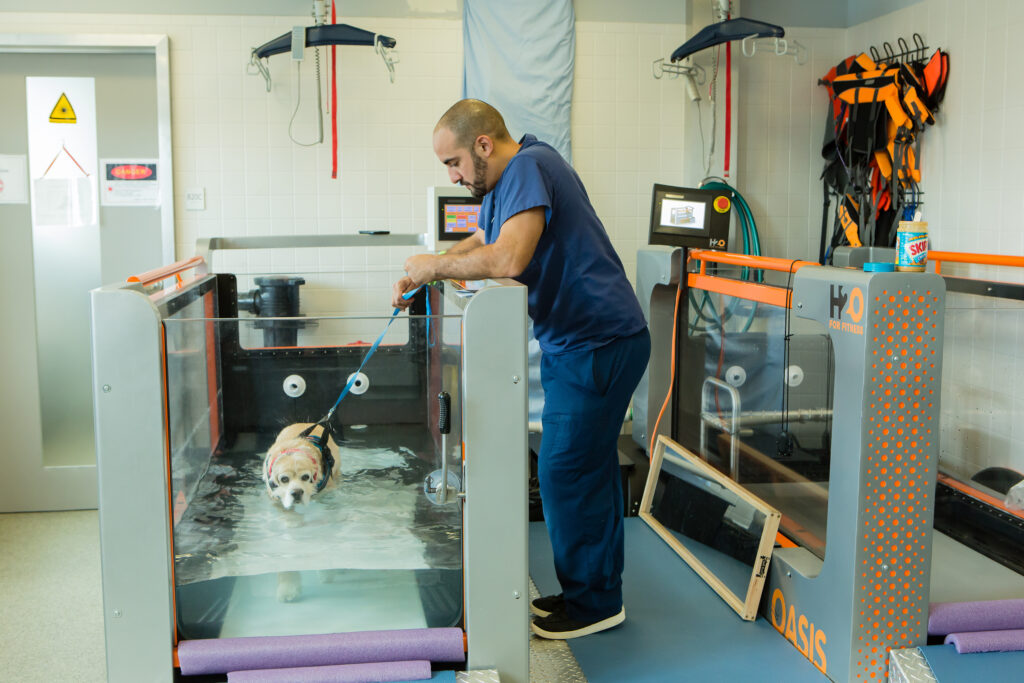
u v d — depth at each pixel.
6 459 4.37
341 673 2.03
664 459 3.70
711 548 3.19
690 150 4.89
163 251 4.49
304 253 4.69
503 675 2.14
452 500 2.11
